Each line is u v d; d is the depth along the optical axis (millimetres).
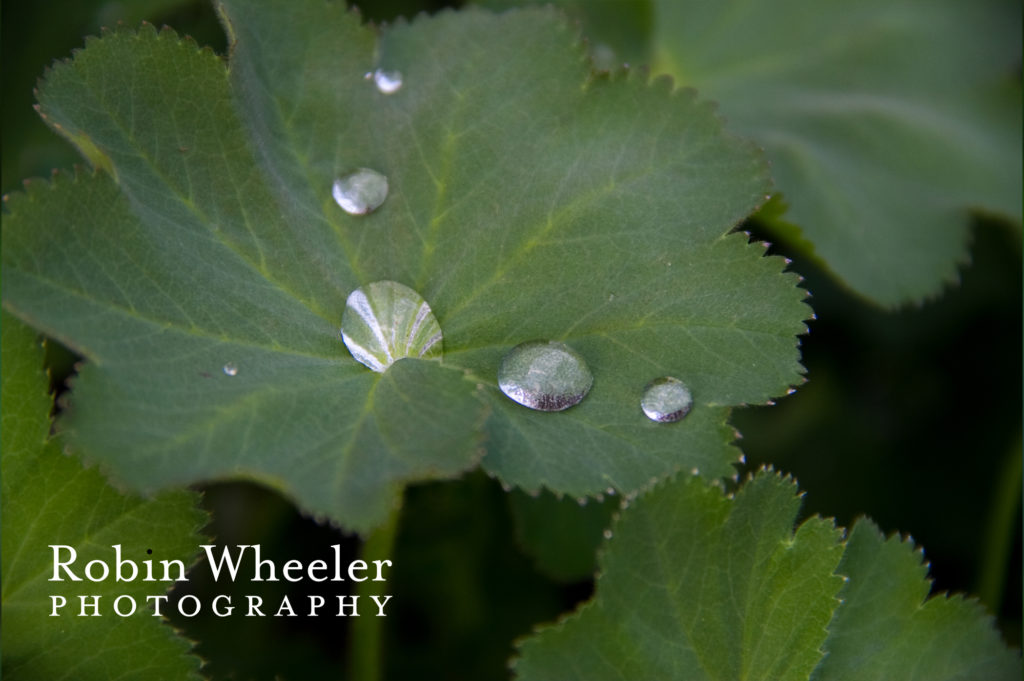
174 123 355
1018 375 426
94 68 353
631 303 355
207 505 408
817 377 428
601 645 346
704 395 350
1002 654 356
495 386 352
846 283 395
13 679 347
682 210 358
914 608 356
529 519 387
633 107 363
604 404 350
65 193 345
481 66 367
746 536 349
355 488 332
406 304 357
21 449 350
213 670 395
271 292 354
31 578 349
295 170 362
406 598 407
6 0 417
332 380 347
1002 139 424
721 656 348
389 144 364
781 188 401
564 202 361
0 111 414
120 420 335
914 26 430
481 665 404
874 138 417
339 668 399
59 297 340
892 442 425
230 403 340
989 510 417
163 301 346
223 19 357
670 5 427
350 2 420
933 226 407
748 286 354
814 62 427
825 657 353
